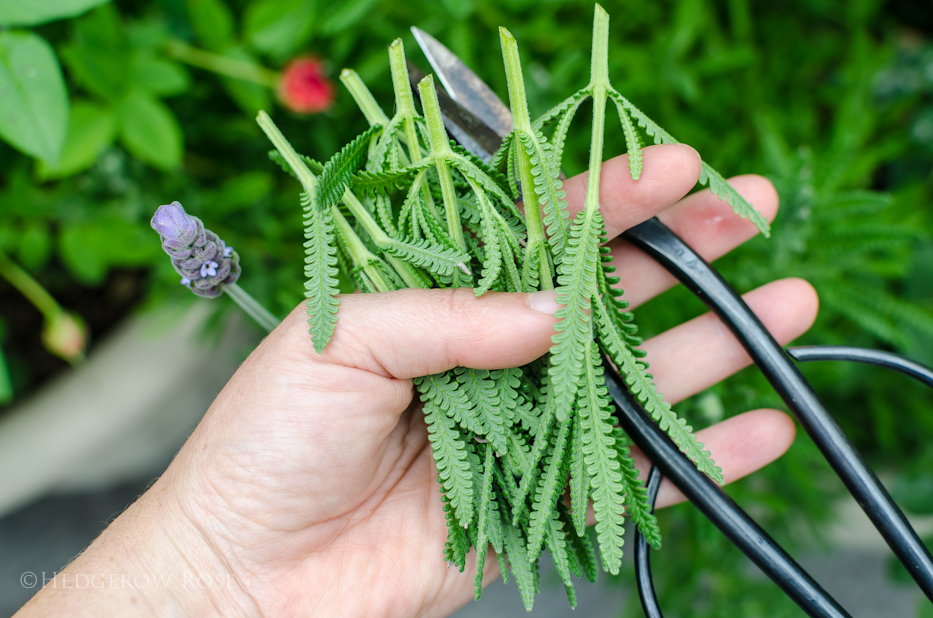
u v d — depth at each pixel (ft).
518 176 1.03
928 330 1.32
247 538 1.10
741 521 1.06
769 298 1.22
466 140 1.08
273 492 1.08
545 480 0.97
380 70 1.36
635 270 1.22
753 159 1.52
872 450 1.56
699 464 0.97
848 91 1.51
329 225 1.00
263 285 1.41
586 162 1.46
